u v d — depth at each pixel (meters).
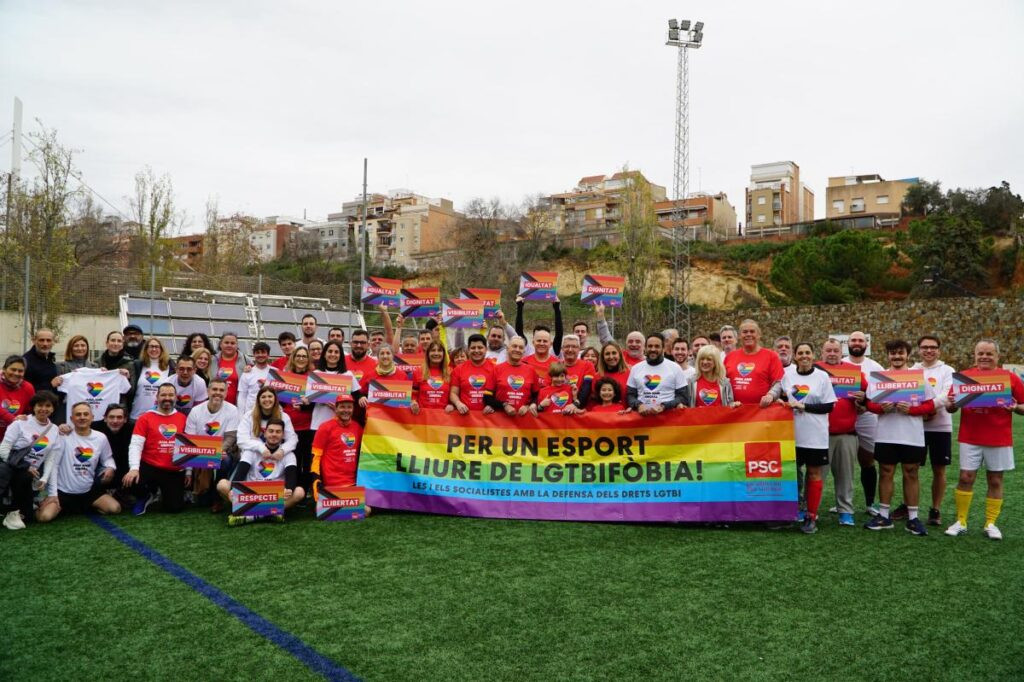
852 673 3.95
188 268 55.81
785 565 5.95
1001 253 40.56
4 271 24.72
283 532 6.99
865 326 33.94
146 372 8.70
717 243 56.47
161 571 5.71
